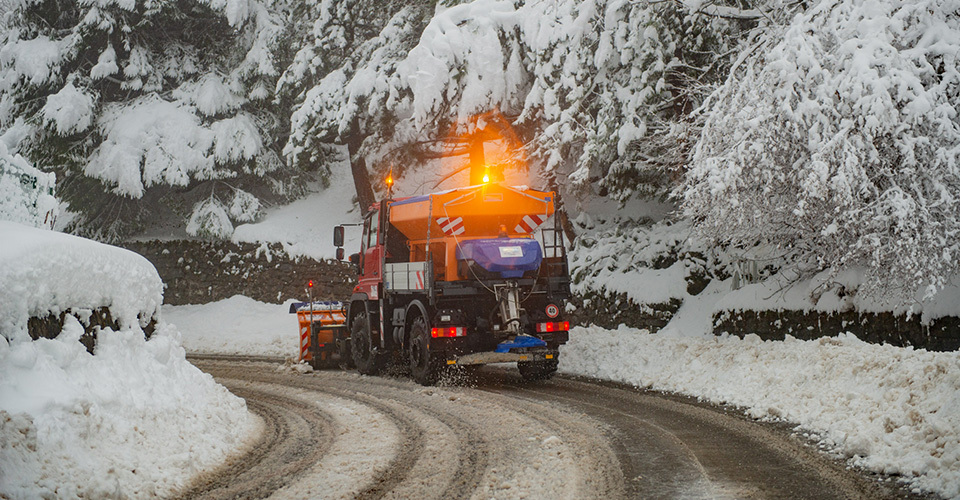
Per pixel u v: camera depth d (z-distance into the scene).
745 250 14.51
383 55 23.06
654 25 15.48
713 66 15.84
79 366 6.22
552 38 17.16
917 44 10.73
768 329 13.77
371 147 24.28
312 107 23.62
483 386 11.71
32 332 5.96
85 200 27.39
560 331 12.16
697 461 6.53
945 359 7.43
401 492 5.71
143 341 7.66
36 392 5.48
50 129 25.38
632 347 13.53
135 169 25.59
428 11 23.64
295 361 15.39
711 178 10.97
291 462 6.78
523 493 5.59
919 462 5.89
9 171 9.83
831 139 10.22
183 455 6.29
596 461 6.55
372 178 25.20
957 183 10.18
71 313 6.60
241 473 6.41
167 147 26.05
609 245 19.69
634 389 11.12
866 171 10.47
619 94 16.20
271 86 27.97
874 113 10.05
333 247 26.00
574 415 8.87
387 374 13.80
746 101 11.39
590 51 16.70
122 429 6.09
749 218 11.58
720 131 11.41
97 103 26.78
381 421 8.79
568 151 18.20
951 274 11.07
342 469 6.46
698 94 15.66
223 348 20.39
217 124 26.97
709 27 15.59
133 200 28.48
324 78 24.47
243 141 26.58
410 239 13.33
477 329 12.05
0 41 28.80
